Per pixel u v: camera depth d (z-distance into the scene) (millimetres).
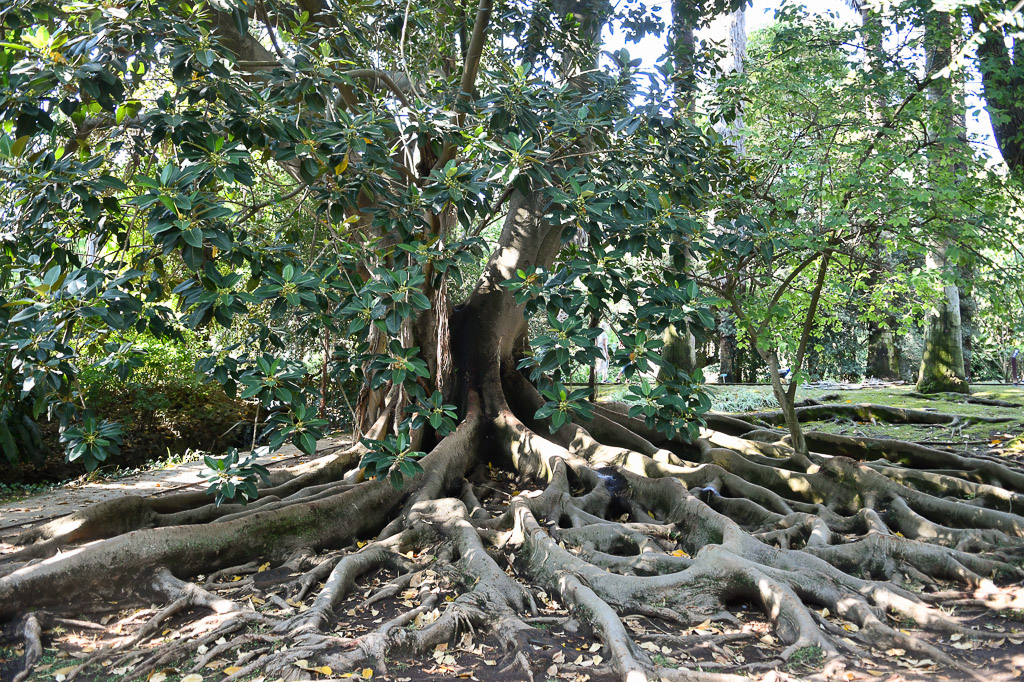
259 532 5457
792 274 7000
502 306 8500
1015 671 3979
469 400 8102
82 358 4980
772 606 4570
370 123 4965
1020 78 8289
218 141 4469
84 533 5418
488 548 5688
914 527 6273
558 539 5793
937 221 6746
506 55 9453
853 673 3891
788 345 8109
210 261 4359
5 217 5043
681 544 5984
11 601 4285
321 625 4281
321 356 11562
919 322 8898
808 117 7973
